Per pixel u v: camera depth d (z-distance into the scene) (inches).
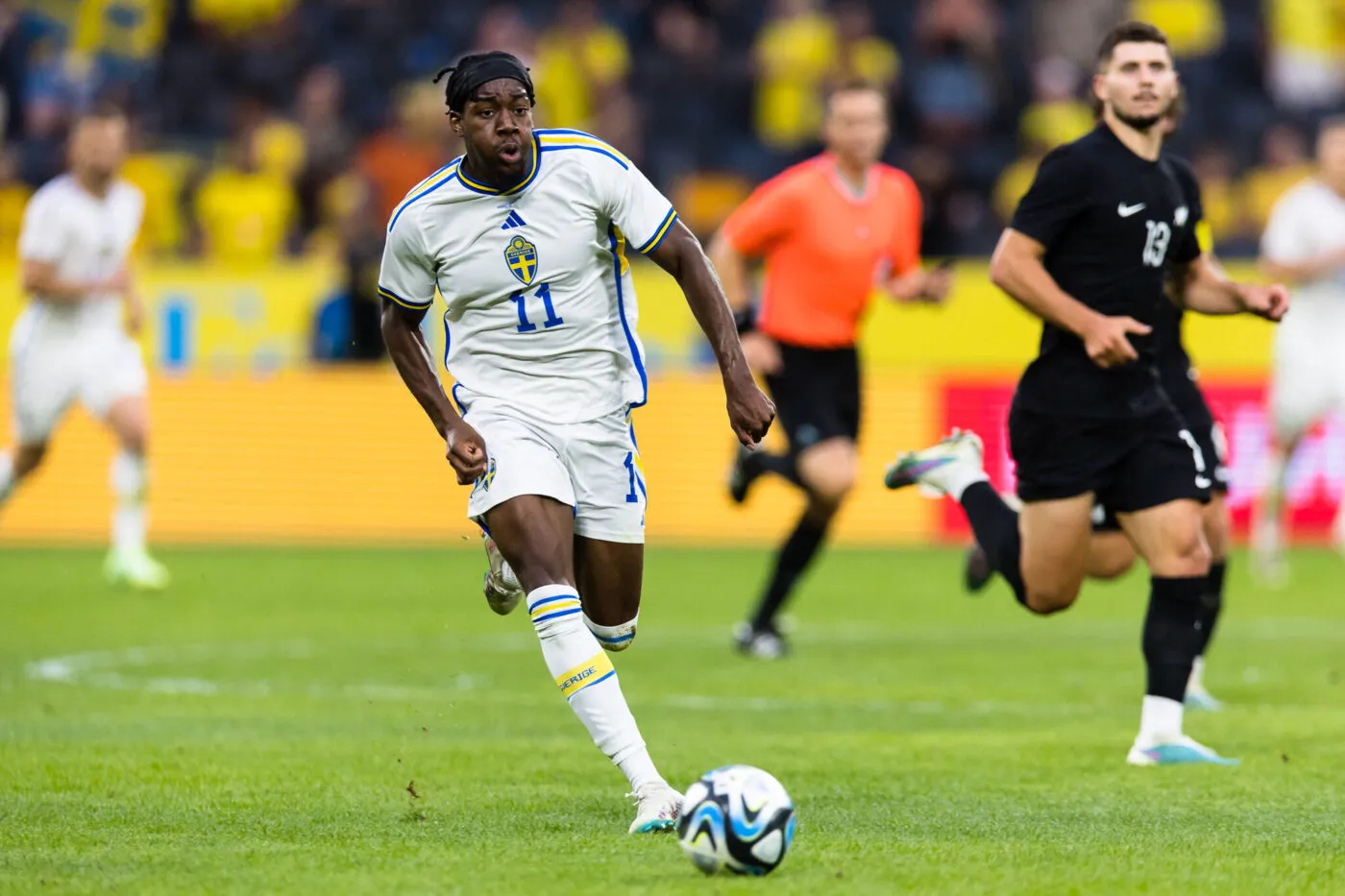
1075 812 797.2
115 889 631.2
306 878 649.0
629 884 633.0
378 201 2618.1
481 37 2992.1
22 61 3088.1
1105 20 3115.2
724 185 2955.2
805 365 1507.1
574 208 780.6
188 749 976.3
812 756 970.1
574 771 909.8
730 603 1847.9
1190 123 3078.2
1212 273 1042.1
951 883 637.9
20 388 1862.7
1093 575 1217.4
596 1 3216.0
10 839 729.0
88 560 2235.5
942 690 1270.9
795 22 3083.2
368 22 3221.0
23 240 1809.8
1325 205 1959.9
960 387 2431.1
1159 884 638.5
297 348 2532.0
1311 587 1993.1
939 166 2657.5
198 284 2524.6
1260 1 3250.5
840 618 1748.3
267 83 3176.7
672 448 2480.3
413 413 2504.9
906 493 2456.9
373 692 1238.3
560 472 781.9
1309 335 2010.3
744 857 641.6
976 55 2997.0
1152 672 958.4
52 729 1061.1
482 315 797.2
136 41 3206.2
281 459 2514.8
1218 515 1167.0
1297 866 673.0
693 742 1019.3
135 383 1903.3
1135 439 962.1
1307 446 2404.0
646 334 2492.6
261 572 2091.5
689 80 3078.2
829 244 1496.1
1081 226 957.2
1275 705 1193.4
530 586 763.4
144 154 2987.2
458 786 866.1
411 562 2215.8
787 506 2463.1
